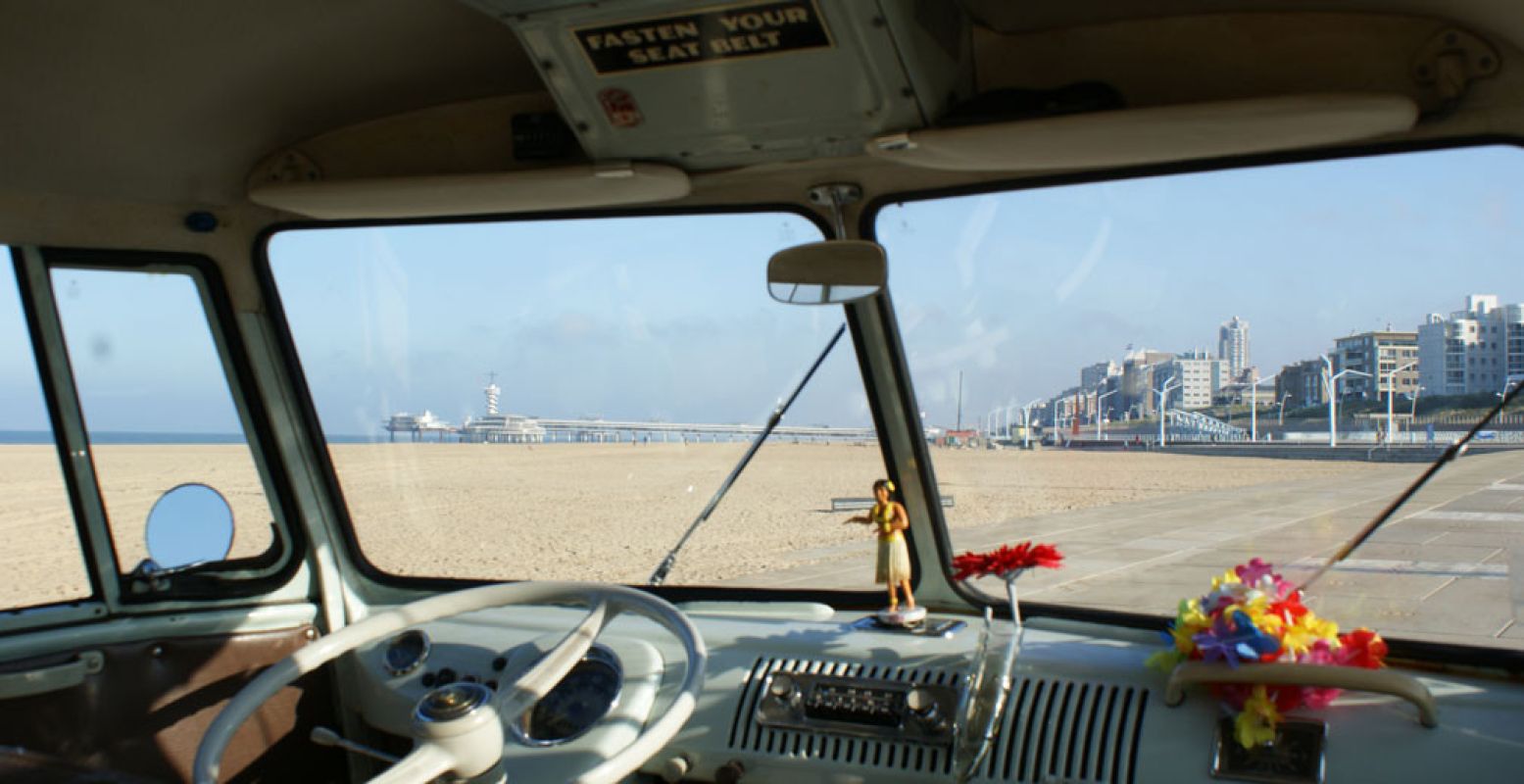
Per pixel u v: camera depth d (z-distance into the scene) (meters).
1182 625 0.97
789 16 0.90
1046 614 1.21
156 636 1.28
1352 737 0.89
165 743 1.27
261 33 1.02
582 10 0.92
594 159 1.13
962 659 1.08
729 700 1.10
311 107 1.20
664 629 1.22
